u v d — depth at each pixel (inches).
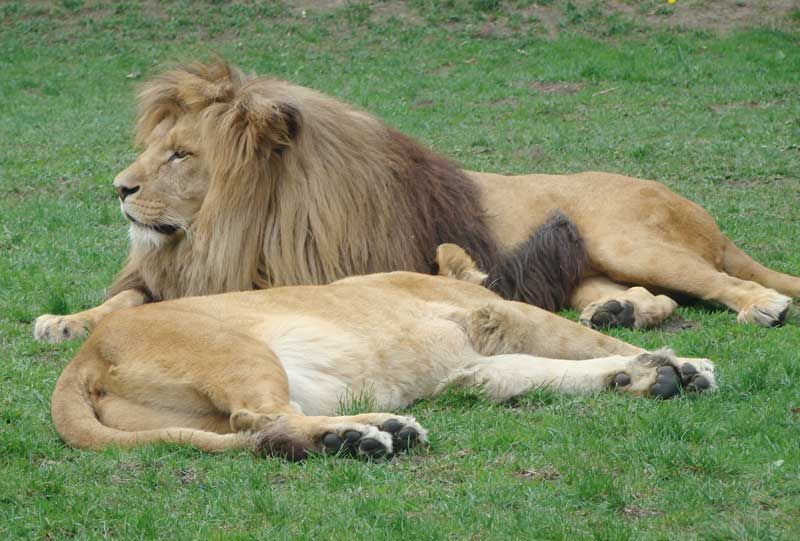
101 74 1250.0
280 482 297.4
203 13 1403.8
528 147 890.7
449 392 376.5
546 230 517.3
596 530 263.9
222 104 470.9
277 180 471.5
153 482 297.1
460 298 402.0
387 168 496.4
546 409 359.6
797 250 608.1
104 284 567.2
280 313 363.3
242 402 315.3
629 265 511.2
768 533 260.2
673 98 1023.6
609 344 401.1
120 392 328.2
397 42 1286.9
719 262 535.5
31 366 431.2
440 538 261.6
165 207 472.4
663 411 343.6
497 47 1239.5
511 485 292.5
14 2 1461.6
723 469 298.7
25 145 967.6
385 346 369.4
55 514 281.7
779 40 1197.7
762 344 437.4
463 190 524.1
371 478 296.7
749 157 821.2
